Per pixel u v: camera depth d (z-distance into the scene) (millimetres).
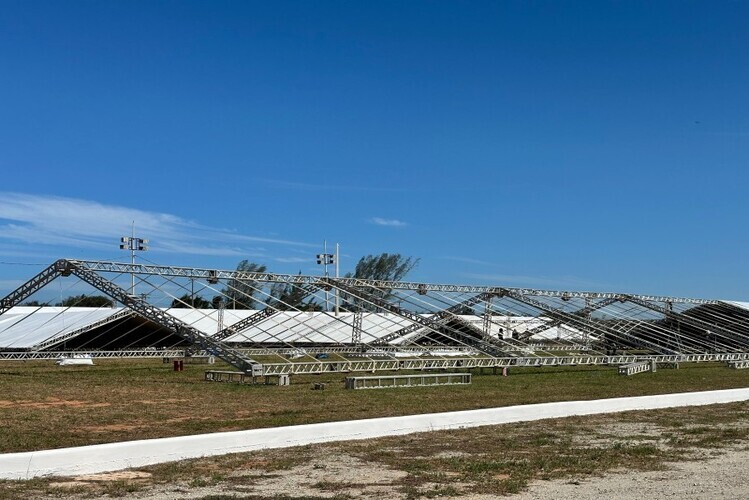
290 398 28781
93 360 55312
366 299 53062
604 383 37406
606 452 16750
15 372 42469
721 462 15547
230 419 22328
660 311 64625
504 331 64438
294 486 13125
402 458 15992
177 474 14172
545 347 63031
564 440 18625
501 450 17109
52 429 20094
